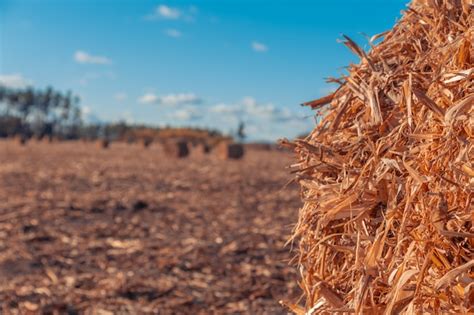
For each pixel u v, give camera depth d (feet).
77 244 29.55
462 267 7.79
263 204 43.16
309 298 10.18
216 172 69.36
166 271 24.62
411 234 8.42
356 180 9.45
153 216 37.73
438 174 8.33
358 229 9.27
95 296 21.66
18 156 97.76
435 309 8.03
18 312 20.27
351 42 10.55
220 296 21.61
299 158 10.90
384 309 8.65
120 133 329.11
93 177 59.93
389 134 9.29
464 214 8.02
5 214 36.17
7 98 355.77
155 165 80.48
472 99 8.21
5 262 25.99
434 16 9.70
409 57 9.91
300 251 10.48
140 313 20.15
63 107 373.40
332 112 10.65
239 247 28.25
